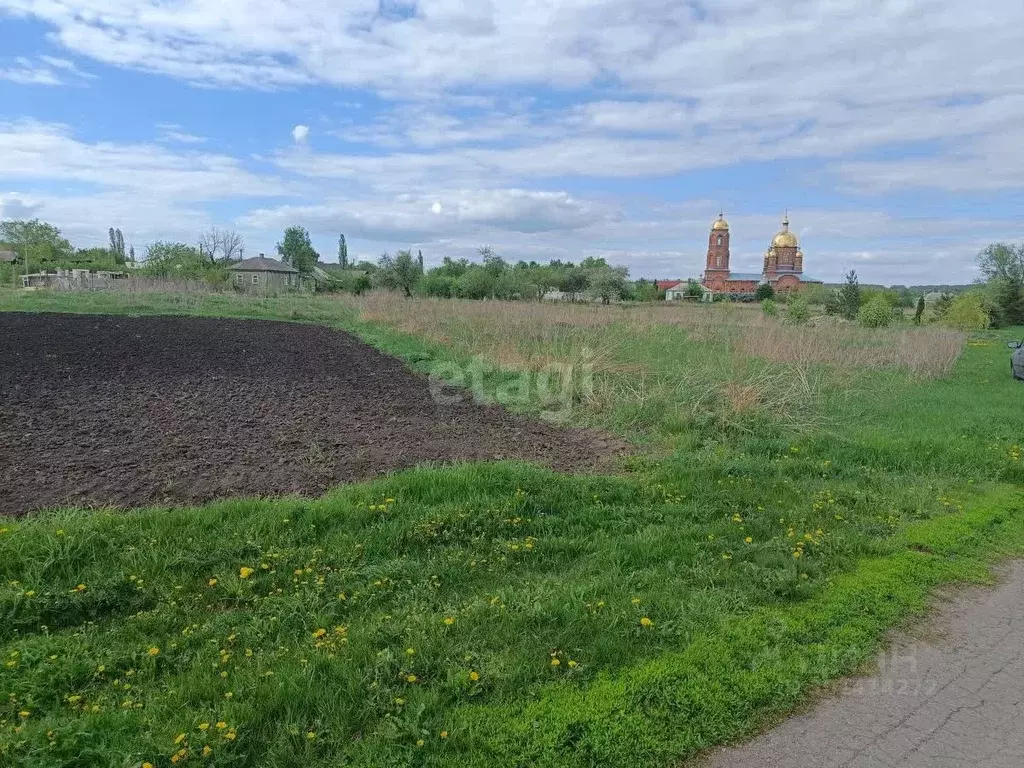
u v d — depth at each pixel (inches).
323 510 193.5
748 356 609.6
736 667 132.6
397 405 395.5
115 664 128.2
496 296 1850.4
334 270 3400.6
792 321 1153.4
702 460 286.7
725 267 4175.7
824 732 116.5
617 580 167.8
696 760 109.1
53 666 124.6
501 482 227.1
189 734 106.2
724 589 166.6
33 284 1867.6
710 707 120.1
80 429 297.7
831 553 190.1
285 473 241.8
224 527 181.6
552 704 118.3
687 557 185.6
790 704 124.3
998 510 232.2
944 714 121.8
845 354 658.2
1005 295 1824.6
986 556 195.8
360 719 113.7
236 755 103.7
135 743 105.0
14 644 131.5
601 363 491.2
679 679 127.2
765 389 392.5
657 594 159.8
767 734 116.1
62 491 211.5
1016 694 128.4
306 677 121.8
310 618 146.9
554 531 201.3
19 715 112.4
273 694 116.6
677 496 236.7
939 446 309.3
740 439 331.9
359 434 311.9
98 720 109.7
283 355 629.6
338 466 254.4
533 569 177.5
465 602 155.1
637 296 2534.5
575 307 1314.0
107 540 167.3
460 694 121.0
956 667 137.6
